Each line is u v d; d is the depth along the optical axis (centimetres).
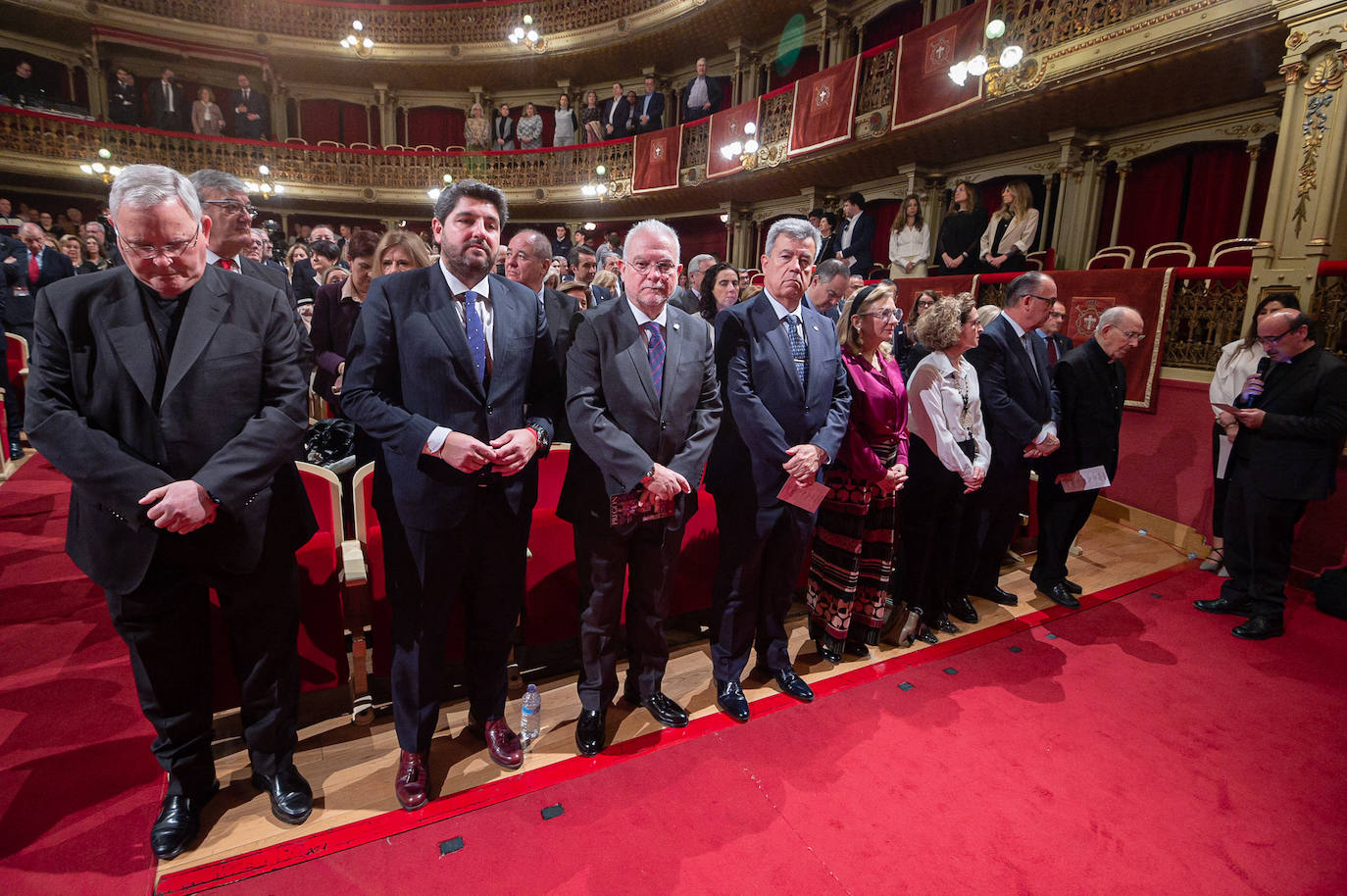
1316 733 238
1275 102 596
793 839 182
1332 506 364
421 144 1591
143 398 153
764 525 230
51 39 1338
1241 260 582
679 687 255
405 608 184
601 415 201
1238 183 643
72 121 1202
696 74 1338
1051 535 345
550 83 1514
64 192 1262
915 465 285
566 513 216
